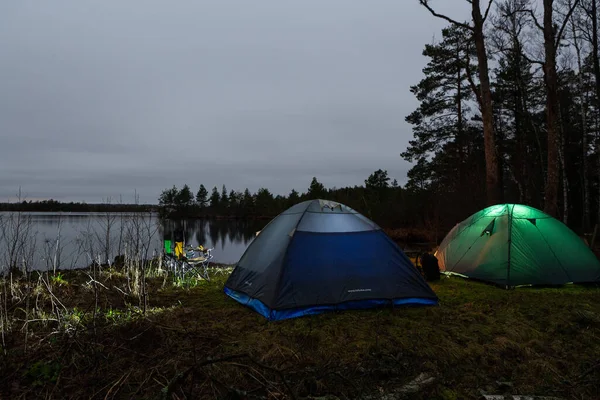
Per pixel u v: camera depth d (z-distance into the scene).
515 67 22.34
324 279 5.76
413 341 4.42
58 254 9.42
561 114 22.22
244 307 6.11
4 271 7.54
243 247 21.36
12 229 7.68
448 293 7.06
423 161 26.08
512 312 5.76
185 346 4.10
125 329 4.39
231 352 3.96
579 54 19.77
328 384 3.29
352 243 6.16
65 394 3.05
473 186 23.19
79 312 5.39
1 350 3.76
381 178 37.81
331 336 4.64
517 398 3.20
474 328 4.96
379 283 5.94
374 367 3.67
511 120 27.31
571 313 5.56
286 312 5.40
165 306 6.24
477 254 8.34
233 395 2.81
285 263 5.73
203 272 9.68
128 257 9.06
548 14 12.38
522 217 8.12
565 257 7.73
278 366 3.52
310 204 6.46
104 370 3.41
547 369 3.74
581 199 26.05
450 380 3.56
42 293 6.40
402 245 18.06
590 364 3.85
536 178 25.98
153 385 3.16
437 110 24.31
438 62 23.36
